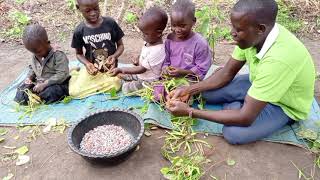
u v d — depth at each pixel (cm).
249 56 304
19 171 301
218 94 350
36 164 307
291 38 282
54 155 315
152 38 351
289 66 274
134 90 378
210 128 333
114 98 376
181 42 355
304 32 515
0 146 327
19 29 531
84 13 371
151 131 334
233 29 273
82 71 402
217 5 575
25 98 373
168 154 306
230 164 297
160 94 348
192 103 356
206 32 416
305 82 295
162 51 357
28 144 328
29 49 359
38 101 373
